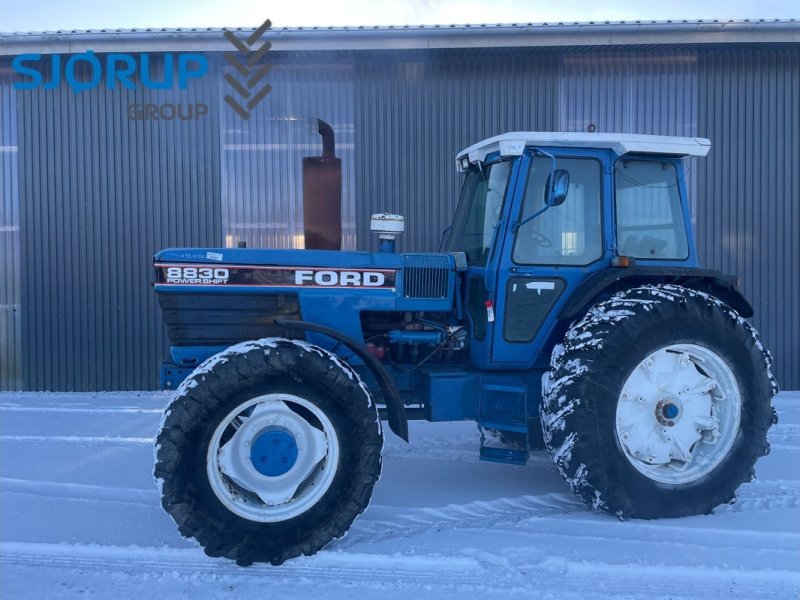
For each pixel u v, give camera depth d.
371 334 3.95
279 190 7.79
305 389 3.10
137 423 5.92
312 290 3.68
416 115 7.75
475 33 7.20
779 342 7.87
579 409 3.36
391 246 4.01
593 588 2.78
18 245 7.79
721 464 3.57
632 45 7.31
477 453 4.92
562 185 3.42
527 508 3.71
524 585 2.81
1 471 4.44
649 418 3.54
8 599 2.71
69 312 7.80
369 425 3.15
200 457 2.96
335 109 7.75
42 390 7.83
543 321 3.75
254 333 3.66
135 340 7.79
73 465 4.59
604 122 7.77
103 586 2.82
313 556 3.04
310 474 3.16
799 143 7.78
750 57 7.72
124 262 7.77
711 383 3.60
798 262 7.84
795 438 5.33
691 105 7.75
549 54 7.69
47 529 3.42
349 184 7.80
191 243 7.78
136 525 3.48
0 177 7.75
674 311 3.47
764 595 2.73
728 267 7.85
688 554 3.07
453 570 2.95
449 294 3.87
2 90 7.66
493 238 3.78
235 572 2.95
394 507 3.71
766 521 3.47
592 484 3.38
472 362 3.94
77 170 7.72
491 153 4.05
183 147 7.73
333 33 7.19
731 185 7.80
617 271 3.64
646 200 3.89
